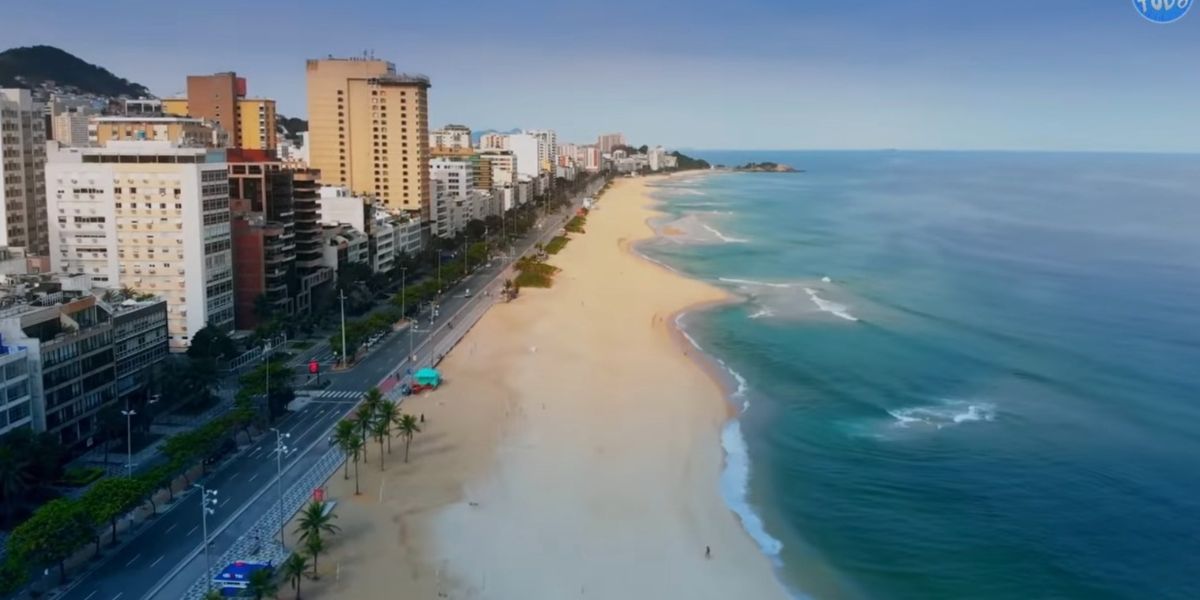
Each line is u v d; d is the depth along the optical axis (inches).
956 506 4616.1
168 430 5497.1
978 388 6476.4
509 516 4421.8
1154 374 6737.2
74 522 3690.9
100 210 6968.5
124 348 5693.9
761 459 5226.4
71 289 5807.1
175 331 7076.8
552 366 6978.4
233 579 3644.2
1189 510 4549.7
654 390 6422.2
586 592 3774.6
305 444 5319.9
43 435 4498.0
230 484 4734.3
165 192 6919.3
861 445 5433.1
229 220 7470.5
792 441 5492.1
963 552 4170.8
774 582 3919.8
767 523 4451.3
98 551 3971.5
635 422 5767.7
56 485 4594.0
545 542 4178.2
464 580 3818.9
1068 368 6914.4
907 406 6122.1
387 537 4168.3
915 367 7003.0
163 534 4156.0
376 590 3710.6
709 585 3878.0
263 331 7081.7
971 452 5300.2
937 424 5772.6
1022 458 5206.7
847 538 4308.6
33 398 4857.3
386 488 4707.2
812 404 6166.3
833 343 7736.2
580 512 4490.7
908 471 5054.1
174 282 7022.6
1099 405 6077.8
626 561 4042.8
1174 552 4148.6
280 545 4062.5
